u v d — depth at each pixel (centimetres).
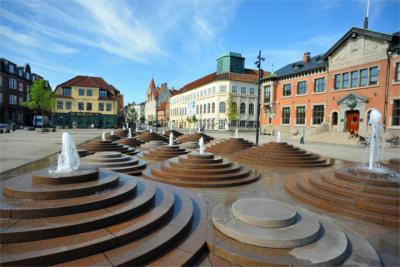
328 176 849
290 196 818
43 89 4547
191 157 1095
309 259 400
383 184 713
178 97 8969
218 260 424
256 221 491
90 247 375
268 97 4450
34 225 394
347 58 3144
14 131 3956
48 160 1277
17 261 326
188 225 522
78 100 5722
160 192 683
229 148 1822
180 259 404
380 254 466
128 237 421
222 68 6844
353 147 2395
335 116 3334
